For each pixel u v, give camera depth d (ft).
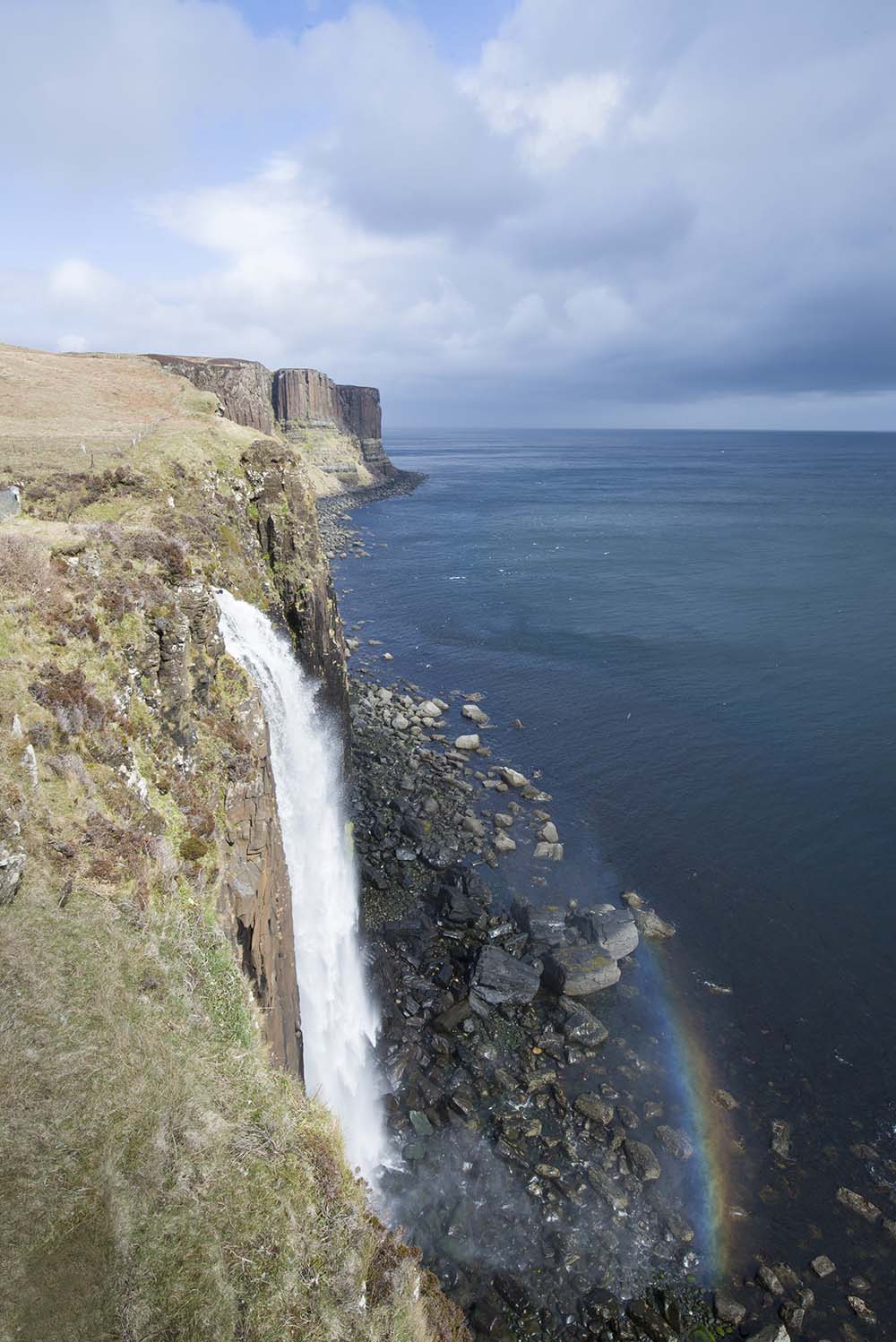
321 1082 85.40
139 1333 31.89
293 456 159.22
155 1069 41.96
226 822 69.56
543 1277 73.00
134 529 81.56
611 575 359.46
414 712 198.29
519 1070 94.73
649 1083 94.48
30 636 58.70
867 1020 104.88
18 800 47.98
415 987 105.09
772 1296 72.02
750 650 245.86
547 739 186.29
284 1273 37.68
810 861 138.41
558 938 114.93
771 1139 87.92
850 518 546.67
